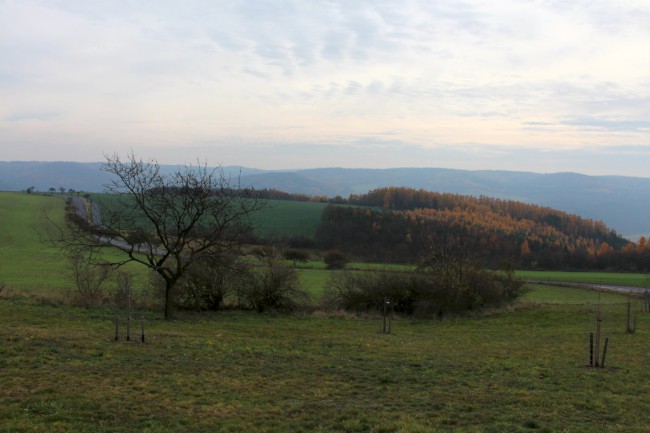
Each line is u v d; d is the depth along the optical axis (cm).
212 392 1338
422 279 3931
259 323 2959
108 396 1230
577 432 1095
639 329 3114
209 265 3108
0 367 1430
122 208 2984
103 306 2912
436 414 1213
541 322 3553
